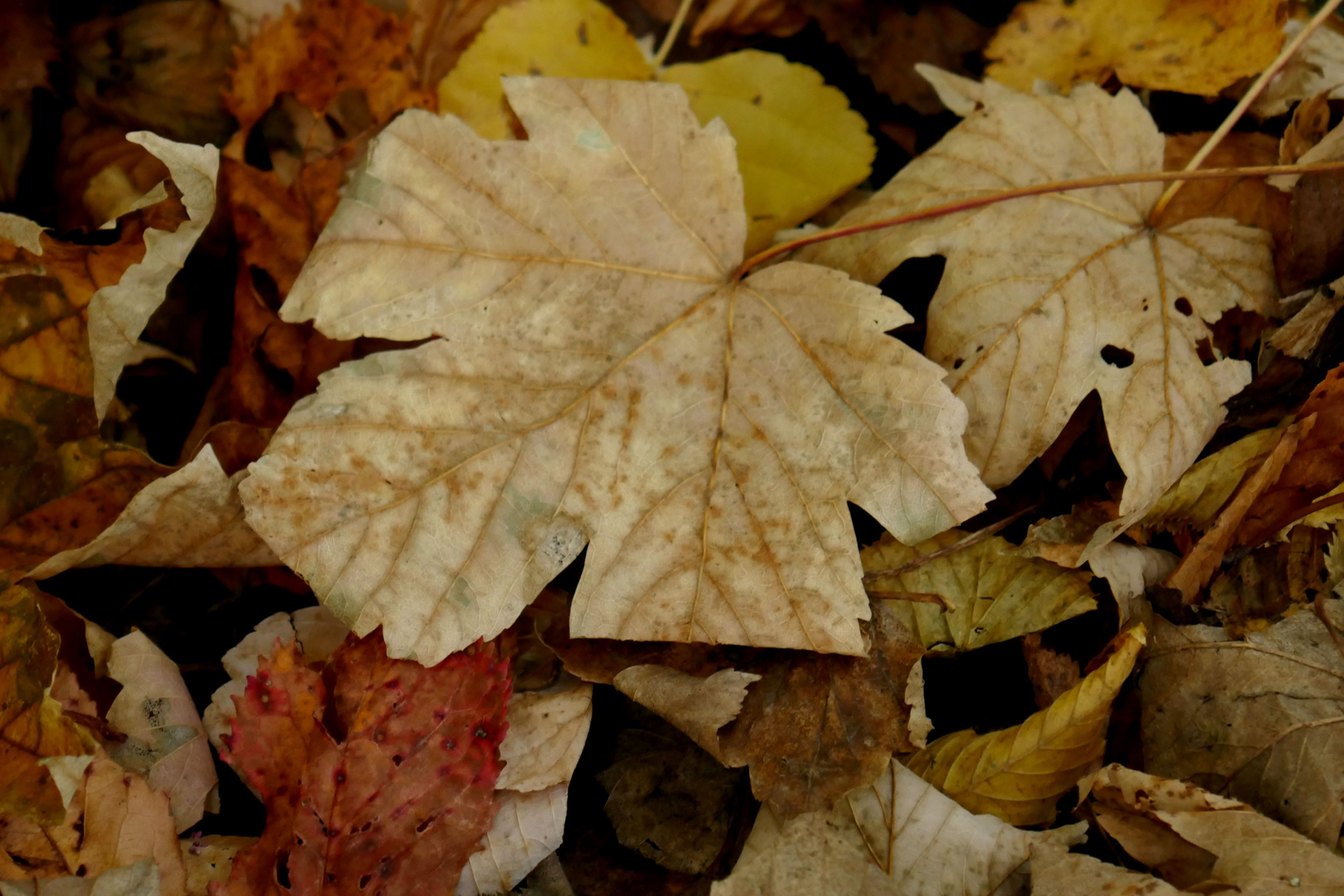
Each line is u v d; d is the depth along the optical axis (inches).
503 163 26.0
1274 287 27.0
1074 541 26.4
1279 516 26.4
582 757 26.3
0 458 25.9
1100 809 25.6
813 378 26.0
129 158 28.2
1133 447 26.1
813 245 27.0
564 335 26.0
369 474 25.5
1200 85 28.1
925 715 26.0
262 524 25.4
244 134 28.2
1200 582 26.4
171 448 27.6
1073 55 28.6
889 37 29.0
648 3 28.9
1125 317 26.5
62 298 26.0
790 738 25.8
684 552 25.8
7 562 26.1
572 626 25.6
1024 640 26.6
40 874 24.8
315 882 25.1
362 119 28.3
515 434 25.8
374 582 25.5
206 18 28.4
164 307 27.7
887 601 26.5
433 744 25.5
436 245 25.9
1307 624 25.9
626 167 26.2
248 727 25.4
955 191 26.9
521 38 28.5
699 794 26.2
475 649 25.7
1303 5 28.1
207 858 25.5
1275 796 25.5
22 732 25.3
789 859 25.4
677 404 26.0
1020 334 26.4
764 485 25.9
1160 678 26.1
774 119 28.5
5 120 28.2
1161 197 26.9
